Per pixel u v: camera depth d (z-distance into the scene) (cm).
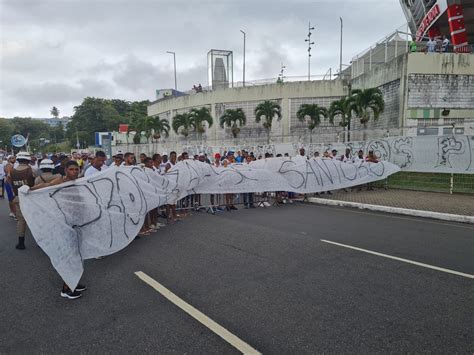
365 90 2327
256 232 739
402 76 2309
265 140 2886
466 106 2250
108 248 527
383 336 318
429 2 2698
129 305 393
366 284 445
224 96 4128
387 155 1499
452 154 1269
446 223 827
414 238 683
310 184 1170
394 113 2425
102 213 516
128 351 300
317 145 1905
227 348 302
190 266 525
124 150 4281
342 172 1255
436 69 2242
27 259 579
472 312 365
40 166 649
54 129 12669
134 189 633
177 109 4778
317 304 388
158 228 795
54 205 439
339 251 594
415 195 1217
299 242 655
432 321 346
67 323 353
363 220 868
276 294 416
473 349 296
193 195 1035
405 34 2584
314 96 3738
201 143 3306
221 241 670
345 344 306
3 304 402
